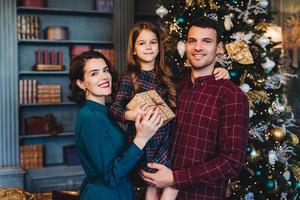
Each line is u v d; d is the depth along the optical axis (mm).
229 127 2215
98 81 2303
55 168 5297
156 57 2549
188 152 2338
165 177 2264
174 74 2830
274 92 3633
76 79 2391
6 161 4988
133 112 2268
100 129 2215
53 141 5664
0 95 4949
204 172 2215
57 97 5422
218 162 2209
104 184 2252
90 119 2229
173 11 3664
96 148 2191
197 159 2311
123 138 2318
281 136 3494
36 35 5352
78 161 5445
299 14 5184
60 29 5426
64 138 5727
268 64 3457
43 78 5566
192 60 2381
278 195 3527
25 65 5496
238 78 3459
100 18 5875
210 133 2297
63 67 5484
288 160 3717
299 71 5156
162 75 2516
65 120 5750
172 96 2467
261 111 3553
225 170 2186
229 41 3445
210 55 2354
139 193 3102
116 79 2535
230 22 3355
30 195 3326
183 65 3252
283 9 5434
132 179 2541
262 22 3650
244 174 3475
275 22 5535
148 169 2342
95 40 5852
